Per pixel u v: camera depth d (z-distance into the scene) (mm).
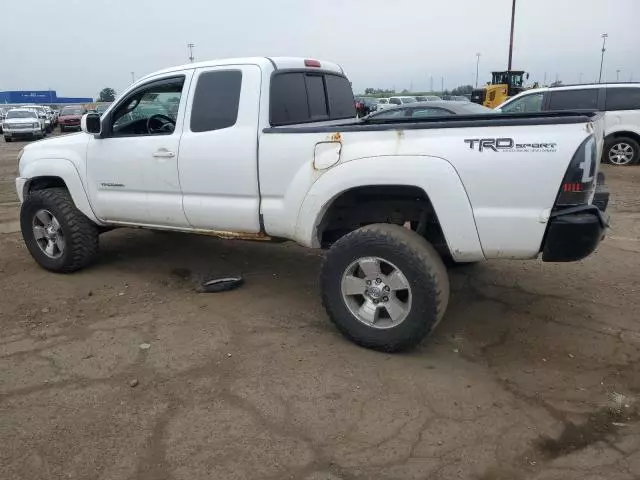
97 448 2998
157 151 4777
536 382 3592
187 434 3104
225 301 4961
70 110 37844
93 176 5258
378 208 4297
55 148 5555
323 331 4332
